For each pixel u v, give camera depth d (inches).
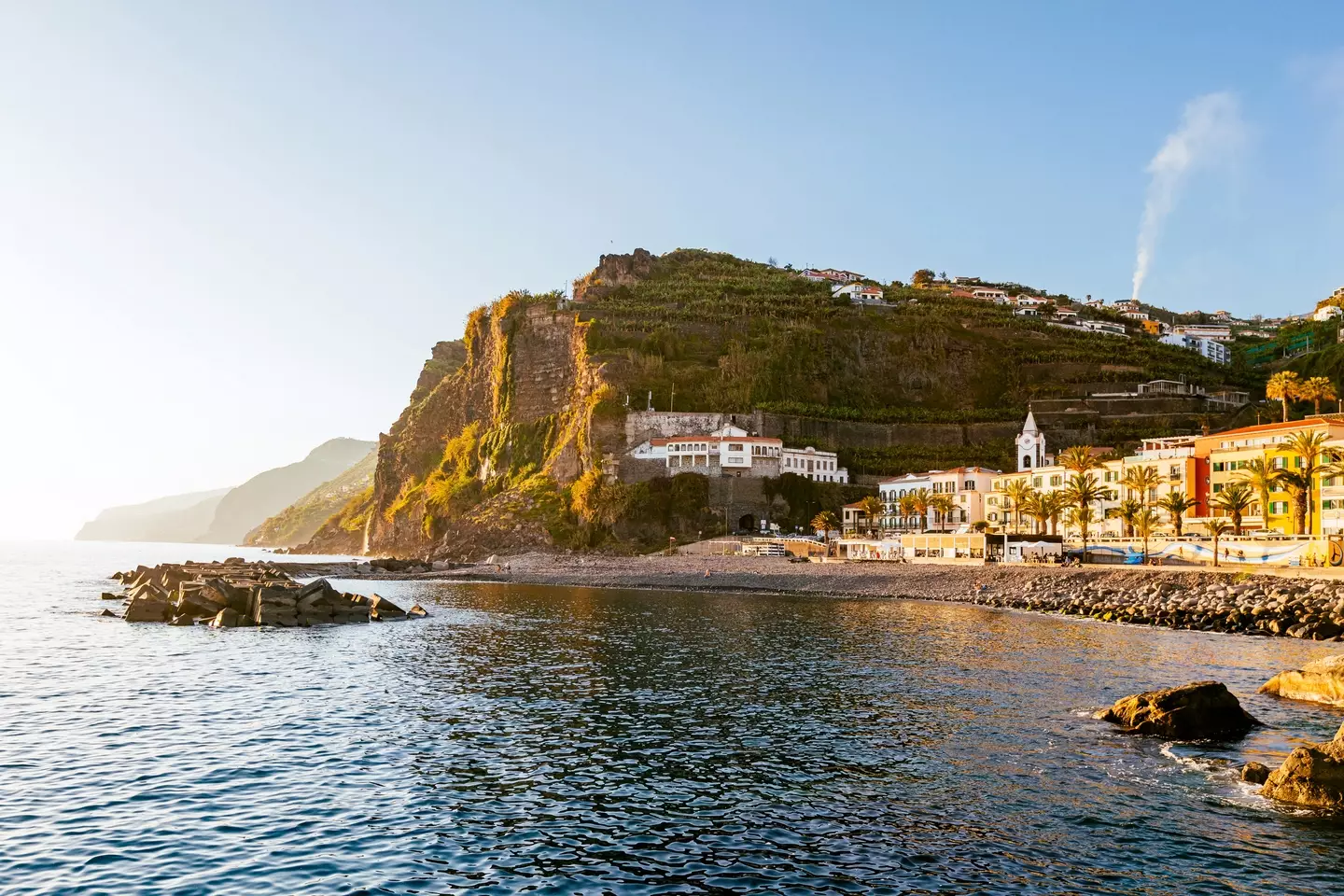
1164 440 5639.8
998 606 3927.2
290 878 909.2
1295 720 1582.2
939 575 4626.0
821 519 6820.9
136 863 938.7
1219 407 7829.7
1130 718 1556.3
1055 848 1010.7
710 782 1250.0
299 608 3181.6
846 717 1644.9
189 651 2407.7
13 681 1913.1
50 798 1134.4
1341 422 4611.2
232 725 1533.0
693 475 7066.9
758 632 2925.7
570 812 1123.9
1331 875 937.5
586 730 1540.4
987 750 1407.5
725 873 944.3
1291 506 4416.8
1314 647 2524.6
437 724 1566.2
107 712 1620.3
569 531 7396.7
